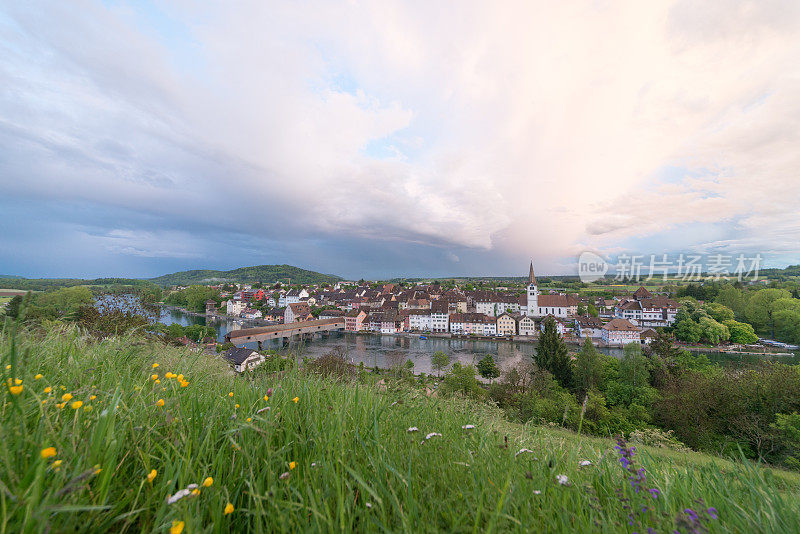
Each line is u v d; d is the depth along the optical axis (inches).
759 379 909.2
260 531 56.4
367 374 197.9
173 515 55.1
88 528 51.5
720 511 74.6
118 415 79.6
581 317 3558.1
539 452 108.7
